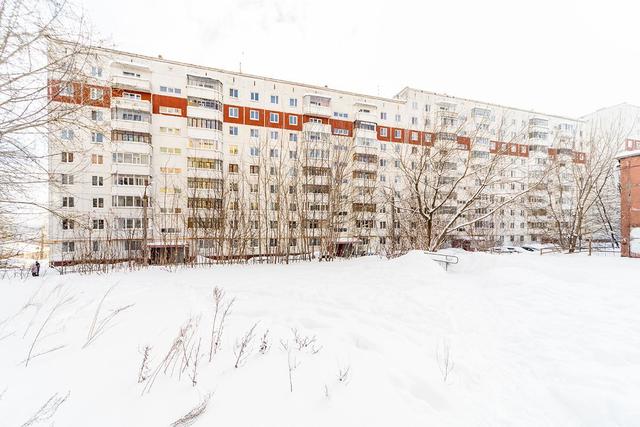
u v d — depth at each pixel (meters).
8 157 4.71
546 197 22.66
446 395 2.87
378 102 29.44
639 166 15.09
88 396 2.31
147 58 22.81
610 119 29.84
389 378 2.96
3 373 2.60
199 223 15.02
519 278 7.22
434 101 29.92
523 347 4.05
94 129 5.57
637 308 5.22
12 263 8.86
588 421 2.64
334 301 5.78
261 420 2.13
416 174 13.15
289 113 26.97
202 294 6.10
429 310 5.32
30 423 1.96
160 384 2.50
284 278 8.12
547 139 31.67
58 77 4.81
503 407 2.83
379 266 9.52
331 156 19.30
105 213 20.48
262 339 3.35
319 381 2.71
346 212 20.33
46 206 5.71
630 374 3.25
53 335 3.56
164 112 23.20
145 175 21.89
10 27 4.15
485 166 12.16
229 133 25.33
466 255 11.21
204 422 2.07
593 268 9.44
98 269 10.83
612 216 21.72
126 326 3.87
